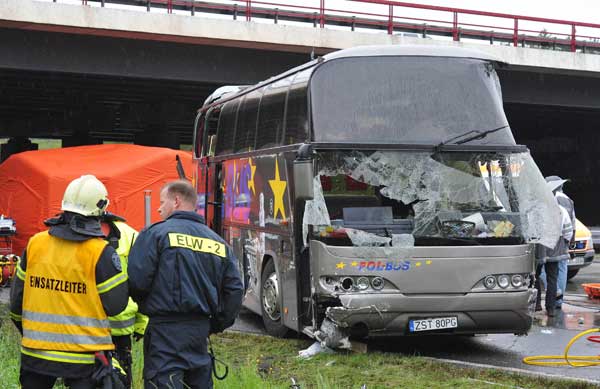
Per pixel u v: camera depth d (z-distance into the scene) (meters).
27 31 24.89
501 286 8.36
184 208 4.71
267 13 27.36
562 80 32.44
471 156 8.55
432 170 8.43
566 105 32.84
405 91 8.70
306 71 8.96
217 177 12.80
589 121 41.16
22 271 4.47
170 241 4.52
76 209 4.37
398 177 8.35
